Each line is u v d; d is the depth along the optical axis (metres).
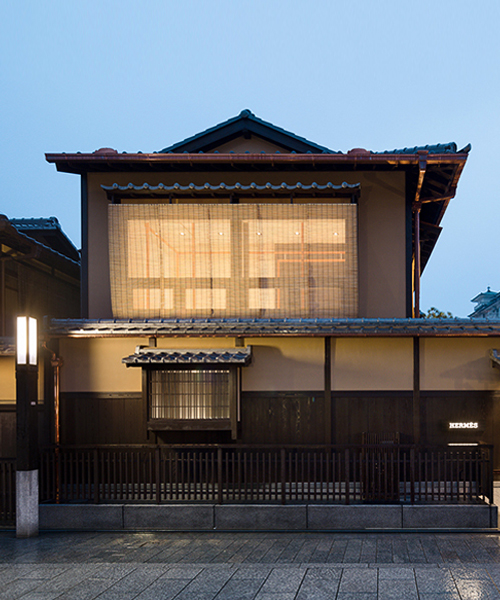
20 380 8.71
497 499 9.62
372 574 5.93
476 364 9.97
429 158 11.36
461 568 6.11
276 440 10.07
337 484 9.84
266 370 10.19
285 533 8.55
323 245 11.69
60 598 5.35
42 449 9.58
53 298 17.42
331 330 9.81
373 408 10.03
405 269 12.04
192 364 9.78
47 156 11.64
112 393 10.34
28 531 8.46
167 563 6.75
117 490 9.56
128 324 10.20
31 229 17.44
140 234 11.84
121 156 11.62
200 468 9.24
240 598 5.26
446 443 9.86
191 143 13.20
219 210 11.79
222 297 11.76
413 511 8.65
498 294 38.84
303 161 11.59
